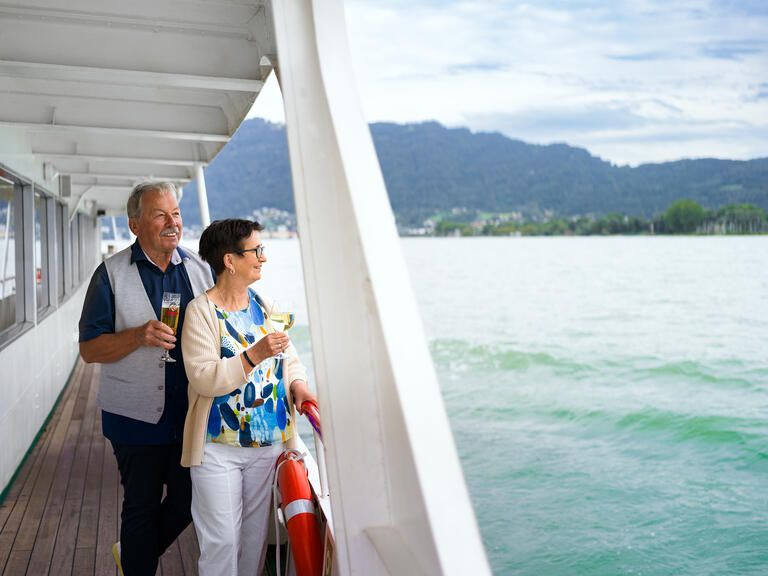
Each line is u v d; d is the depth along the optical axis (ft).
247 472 7.82
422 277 185.57
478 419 102.89
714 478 76.43
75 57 10.49
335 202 5.86
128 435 8.54
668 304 154.71
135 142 19.60
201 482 7.55
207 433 7.51
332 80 5.82
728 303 152.46
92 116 14.75
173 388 8.63
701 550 63.26
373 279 5.46
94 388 27.94
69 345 30.73
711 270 179.22
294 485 7.43
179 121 14.96
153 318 8.59
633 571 61.87
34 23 10.28
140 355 8.45
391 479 5.63
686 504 70.69
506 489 79.41
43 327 22.41
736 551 63.10
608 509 70.59
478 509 74.90
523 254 206.39
